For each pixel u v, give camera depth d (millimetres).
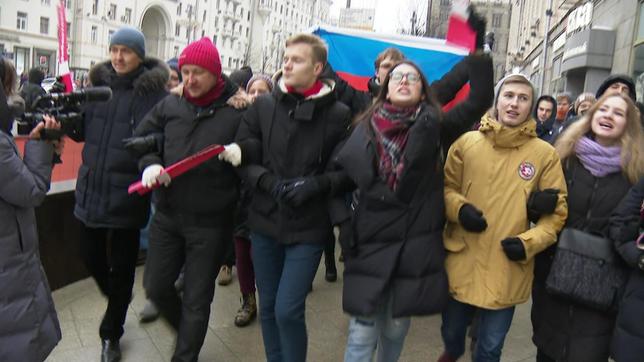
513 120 2756
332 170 2793
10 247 2336
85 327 3840
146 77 3324
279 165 2836
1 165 2227
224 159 2895
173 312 3244
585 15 16250
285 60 2777
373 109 2697
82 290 4512
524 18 35781
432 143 2510
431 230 2625
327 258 5125
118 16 58219
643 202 2477
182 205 3018
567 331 2752
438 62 5777
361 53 5883
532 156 2781
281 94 2805
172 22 68688
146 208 3469
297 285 2803
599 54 13820
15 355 2357
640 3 11867
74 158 5270
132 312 4129
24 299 2393
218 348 3672
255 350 3678
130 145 3047
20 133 2838
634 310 2459
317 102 2770
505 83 2797
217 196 3025
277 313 2816
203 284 3078
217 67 2961
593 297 2594
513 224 2732
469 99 2701
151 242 3172
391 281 2596
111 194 3311
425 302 2553
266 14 93250
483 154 2820
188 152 3010
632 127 2738
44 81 8086
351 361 2648
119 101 3342
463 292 2777
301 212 2781
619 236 2504
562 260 2666
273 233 2834
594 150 2750
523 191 2754
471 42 2709
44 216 4273
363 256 2605
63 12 3084
